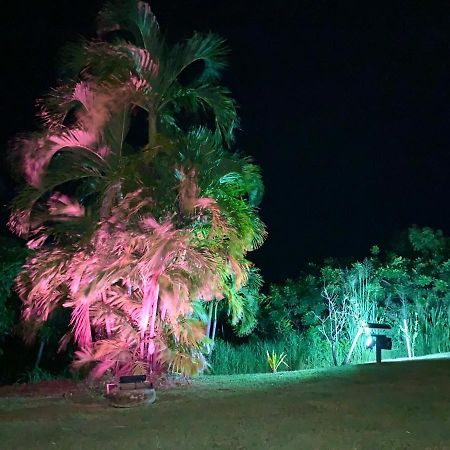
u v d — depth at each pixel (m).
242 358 14.79
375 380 9.75
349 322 15.35
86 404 8.78
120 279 10.66
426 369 10.65
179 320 10.78
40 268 10.55
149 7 11.38
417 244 17.53
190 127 12.03
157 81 11.21
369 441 6.09
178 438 6.48
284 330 16.44
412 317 15.94
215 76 12.03
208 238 10.70
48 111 11.23
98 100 10.84
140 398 8.46
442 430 6.45
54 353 15.19
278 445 6.07
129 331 10.52
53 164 11.30
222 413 7.63
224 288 11.17
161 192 10.55
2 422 7.63
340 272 16.20
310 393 8.73
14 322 14.16
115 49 10.95
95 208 11.25
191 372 10.45
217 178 10.99
